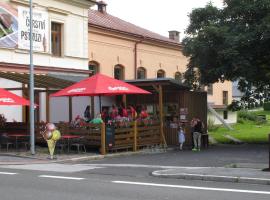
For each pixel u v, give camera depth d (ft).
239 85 98.73
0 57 80.33
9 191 34.68
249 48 83.10
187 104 84.38
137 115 84.02
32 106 61.93
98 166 52.75
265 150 78.48
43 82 77.25
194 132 78.54
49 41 89.56
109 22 119.55
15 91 82.84
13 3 82.84
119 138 69.15
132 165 54.19
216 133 127.13
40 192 34.30
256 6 83.20
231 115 166.71
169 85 82.12
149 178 42.70
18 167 51.24
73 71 94.38
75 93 68.85
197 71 92.48
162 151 74.69
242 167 49.44
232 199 31.76
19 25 83.66
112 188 36.27
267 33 79.71
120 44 115.85
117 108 83.46
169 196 32.81
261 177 40.32
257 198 32.17
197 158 63.62
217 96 162.61
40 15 87.51
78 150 66.23
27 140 69.97
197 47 86.17
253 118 178.91
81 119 73.10
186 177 42.22
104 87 68.85
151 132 77.20
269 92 99.04
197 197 32.48
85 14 98.89
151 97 88.02
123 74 117.39
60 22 92.38
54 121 90.84
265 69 87.71
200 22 92.22
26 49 84.89
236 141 101.81
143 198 32.01
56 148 67.21
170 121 84.23
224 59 83.35
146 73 126.31
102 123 66.28
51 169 49.32
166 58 135.13
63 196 32.73
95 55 107.14
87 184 38.29
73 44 95.61
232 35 82.74
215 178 40.98
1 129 73.77
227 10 88.58
